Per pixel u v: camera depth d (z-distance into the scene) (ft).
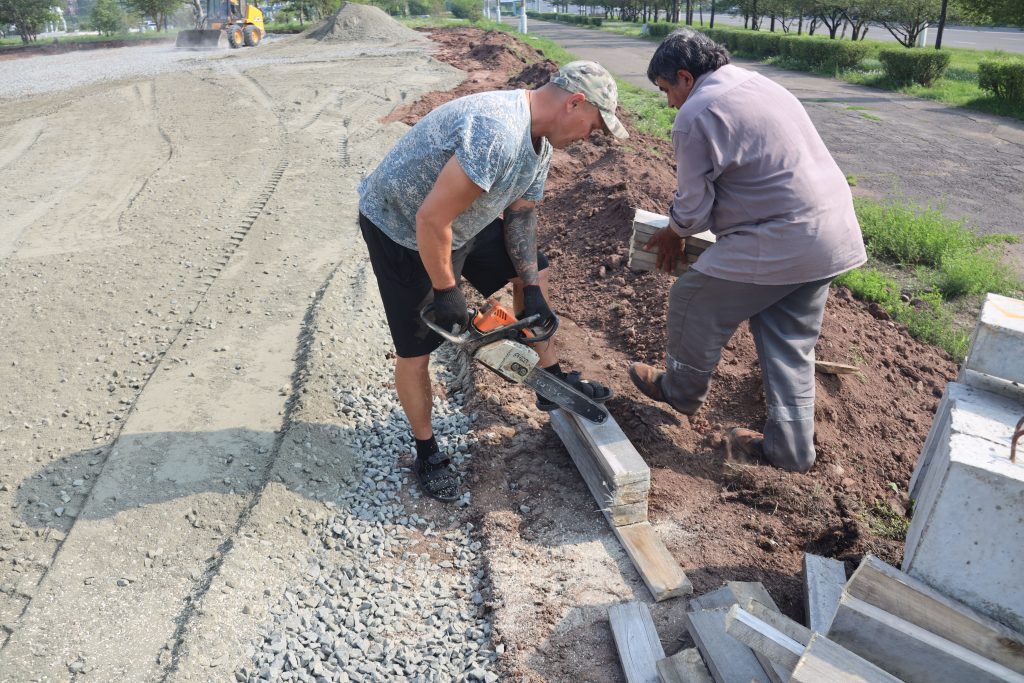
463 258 9.80
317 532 10.16
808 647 5.89
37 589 9.16
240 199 24.39
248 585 9.17
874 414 12.34
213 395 13.24
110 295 17.30
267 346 14.92
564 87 8.17
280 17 158.61
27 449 11.90
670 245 11.68
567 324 14.94
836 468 10.90
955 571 6.43
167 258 19.42
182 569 9.43
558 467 11.11
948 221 22.75
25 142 34.06
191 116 38.04
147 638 8.50
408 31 81.46
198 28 86.22
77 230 21.94
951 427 6.77
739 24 161.68
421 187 8.55
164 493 10.70
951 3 62.03
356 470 11.39
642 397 12.34
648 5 166.40
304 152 30.22
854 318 15.11
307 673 8.09
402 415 12.72
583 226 19.16
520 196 9.30
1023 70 44.21
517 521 10.11
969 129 39.29
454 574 9.51
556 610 8.66
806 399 10.38
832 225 9.39
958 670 5.95
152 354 14.78
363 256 19.34
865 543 9.55
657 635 8.00
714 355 10.57
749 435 11.17
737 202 9.48
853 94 52.49
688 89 9.70
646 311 14.57
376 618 8.82
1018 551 6.14
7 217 23.43
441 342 9.90
